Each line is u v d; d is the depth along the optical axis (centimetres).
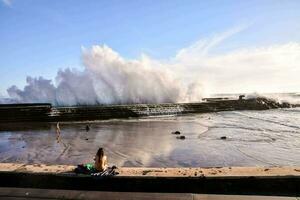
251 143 1844
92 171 768
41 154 1603
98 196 696
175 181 723
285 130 2439
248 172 732
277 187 701
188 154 1540
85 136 2186
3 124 2992
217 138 2034
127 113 3575
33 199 681
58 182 762
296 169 750
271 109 4928
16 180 775
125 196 695
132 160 1425
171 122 3052
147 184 732
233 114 4022
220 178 711
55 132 2419
